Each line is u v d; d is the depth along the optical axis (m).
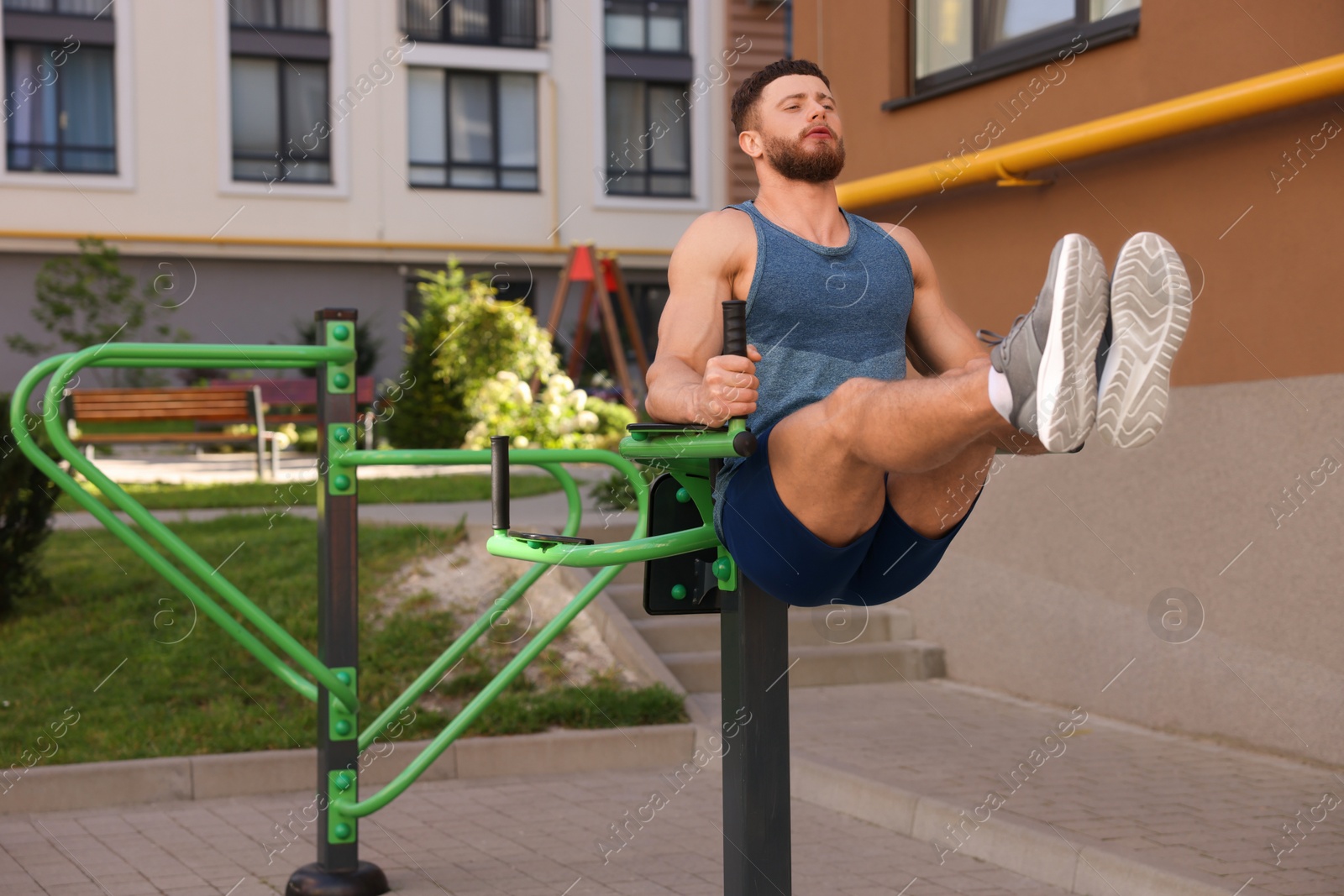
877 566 2.78
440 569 7.45
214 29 20.69
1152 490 6.00
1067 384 2.01
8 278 20.31
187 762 5.27
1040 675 6.63
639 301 22.00
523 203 21.78
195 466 13.95
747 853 2.84
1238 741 5.62
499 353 14.38
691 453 2.55
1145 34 6.04
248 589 6.99
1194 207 5.77
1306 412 5.32
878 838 4.80
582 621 7.03
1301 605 5.35
